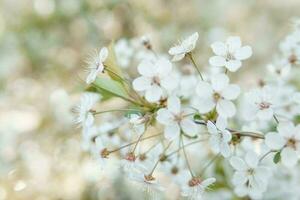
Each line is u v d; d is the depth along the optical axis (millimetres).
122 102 712
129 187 724
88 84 443
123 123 498
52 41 1034
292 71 663
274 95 448
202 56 975
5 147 863
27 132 897
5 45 1064
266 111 391
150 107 421
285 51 521
